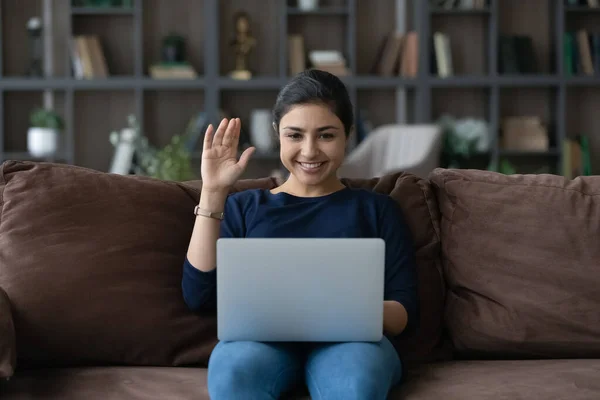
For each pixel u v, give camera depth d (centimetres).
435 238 181
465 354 173
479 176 182
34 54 529
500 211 175
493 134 539
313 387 137
